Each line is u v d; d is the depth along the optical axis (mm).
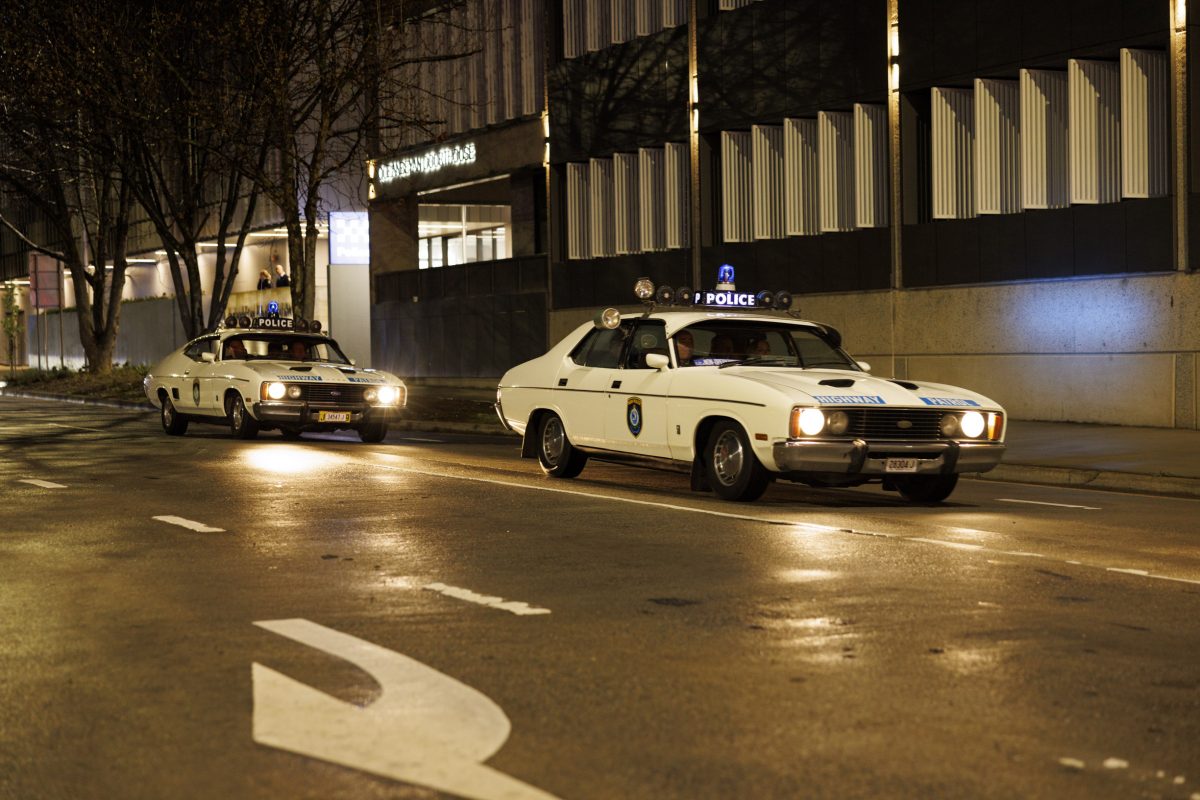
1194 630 7027
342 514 11680
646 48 31641
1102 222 22109
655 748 5047
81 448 19531
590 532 10523
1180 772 4789
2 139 46188
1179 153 21000
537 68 36188
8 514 11789
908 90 25172
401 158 42125
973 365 24328
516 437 23281
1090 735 5207
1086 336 22422
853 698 5707
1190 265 20922
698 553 9484
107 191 44469
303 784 4688
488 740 5152
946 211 24781
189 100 30641
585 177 34500
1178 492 14578
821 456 11672
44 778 4770
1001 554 9453
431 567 8969
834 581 8383
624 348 13836
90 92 31203
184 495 13203
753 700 5684
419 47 40469
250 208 35562
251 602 7828
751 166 29141
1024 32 23094
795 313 14367
